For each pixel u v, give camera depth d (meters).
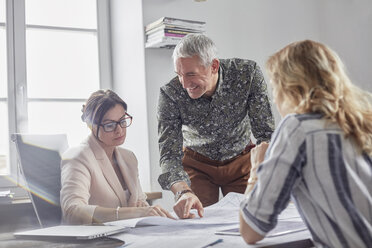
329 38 3.15
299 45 0.94
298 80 0.91
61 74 2.87
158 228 1.21
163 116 2.01
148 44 2.56
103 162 1.75
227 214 1.41
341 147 0.84
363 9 3.02
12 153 2.68
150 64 2.61
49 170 1.94
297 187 0.88
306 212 0.87
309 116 0.87
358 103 0.90
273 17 3.01
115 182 1.75
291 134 0.86
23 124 2.72
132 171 1.87
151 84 2.61
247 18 2.92
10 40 2.71
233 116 2.06
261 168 0.88
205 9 2.79
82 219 1.49
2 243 1.07
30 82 2.78
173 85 2.01
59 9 2.87
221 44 2.83
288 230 1.07
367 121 0.88
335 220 0.82
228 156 2.14
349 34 3.07
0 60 2.70
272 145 0.89
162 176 1.87
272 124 2.02
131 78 2.74
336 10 3.12
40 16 2.82
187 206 1.43
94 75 2.96
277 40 3.02
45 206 1.88
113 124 1.76
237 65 2.01
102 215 1.47
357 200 0.82
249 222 0.88
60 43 2.87
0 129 2.69
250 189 1.05
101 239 1.08
